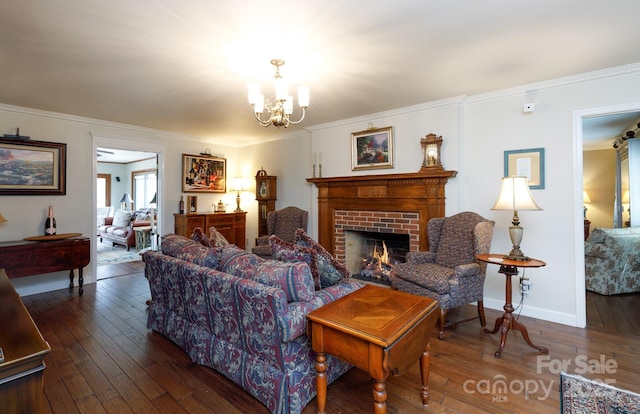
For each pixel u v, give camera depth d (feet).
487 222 9.54
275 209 17.57
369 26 6.36
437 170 11.27
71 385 6.32
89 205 13.76
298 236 7.12
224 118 13.55
